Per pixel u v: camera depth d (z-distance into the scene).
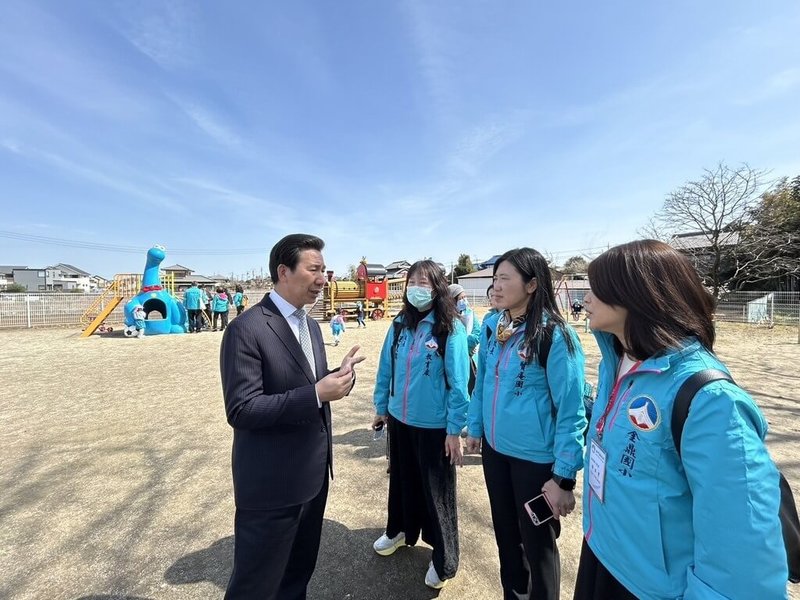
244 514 1.70
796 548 0.97
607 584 1.23
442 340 2.28
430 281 2.34
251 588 1.69
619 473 1.16
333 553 2.61
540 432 1.81
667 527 1.06
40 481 3.57
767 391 6.27
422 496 2.49
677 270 1.09
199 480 3.59
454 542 2.30
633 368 1.17
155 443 4.44
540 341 1.79
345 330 15.84
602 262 1.21
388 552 2.57
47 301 18.41
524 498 1.83
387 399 2.66
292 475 1.72
